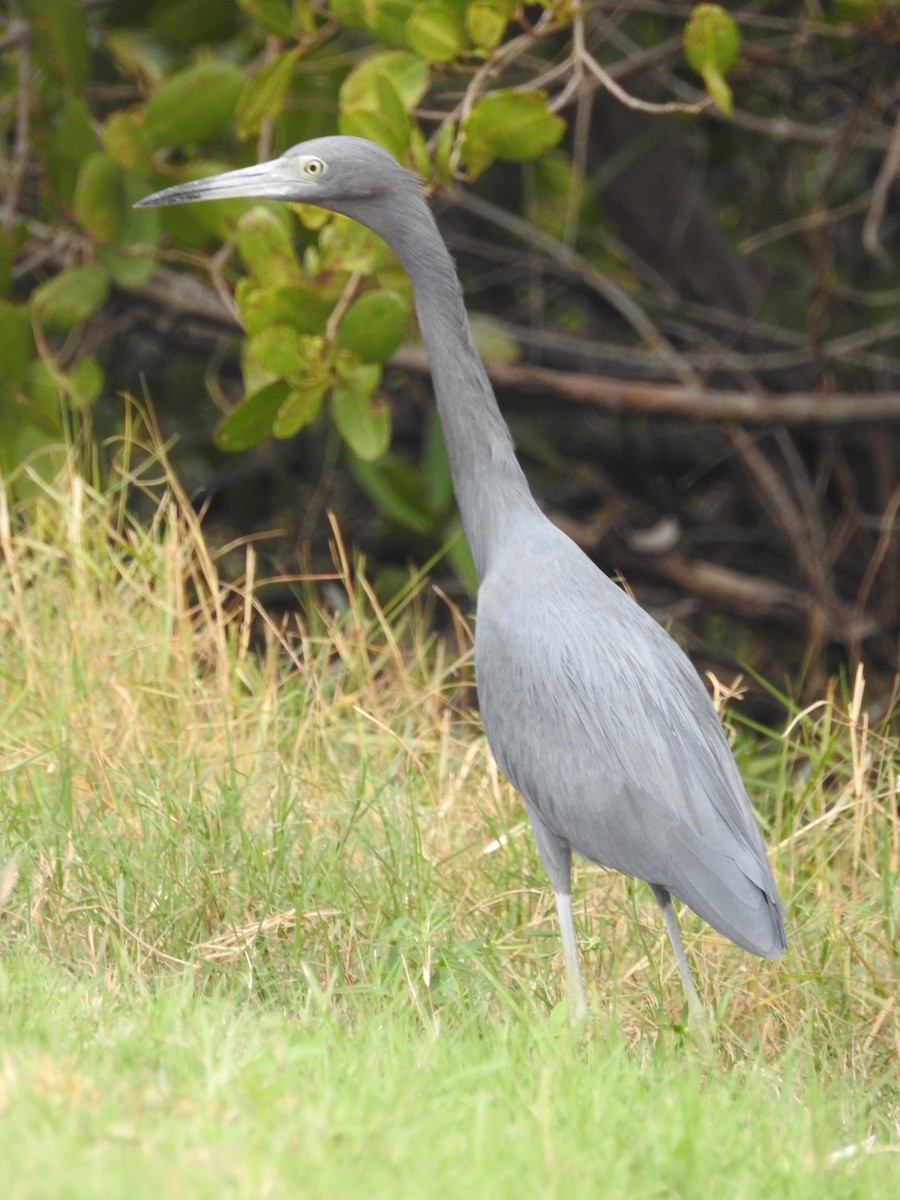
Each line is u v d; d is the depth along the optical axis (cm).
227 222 1265
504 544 894
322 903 902
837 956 909
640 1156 620
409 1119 617
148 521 1678
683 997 884
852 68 1499
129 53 1403
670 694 827
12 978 732
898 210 1805
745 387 1759
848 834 1020
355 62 1338
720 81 1116
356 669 1152
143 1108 590
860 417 1541
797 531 1700
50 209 1349
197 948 845
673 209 1745
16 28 1346
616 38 1564
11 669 1066
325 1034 676
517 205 1847
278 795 976
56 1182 520
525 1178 579
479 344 1536
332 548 1259
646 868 809
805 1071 813
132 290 1496
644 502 1888
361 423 1144
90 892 864
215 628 1112
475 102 1146
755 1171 617
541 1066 694
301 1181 546
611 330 1884
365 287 1163
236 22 1422
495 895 930
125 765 967
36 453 1264
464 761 1056
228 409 1571
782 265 1769
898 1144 716
